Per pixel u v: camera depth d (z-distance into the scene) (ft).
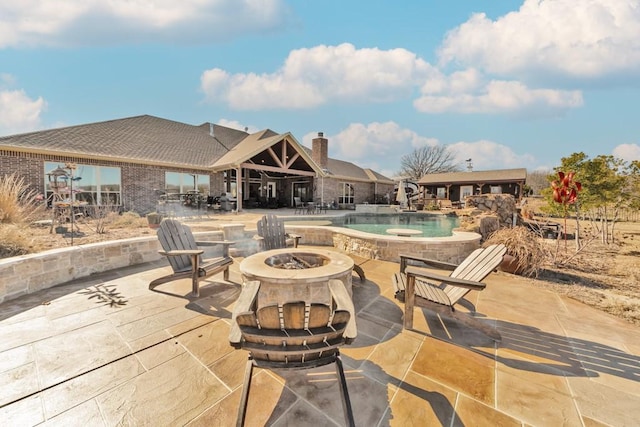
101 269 15.51
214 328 9.62
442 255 18.30
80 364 7.59
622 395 6.76
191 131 60.29
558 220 46.09
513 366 7.83
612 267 18.49
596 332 9.71
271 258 12.22
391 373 7.49
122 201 41.14
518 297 12.90
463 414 6.18
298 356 6.20
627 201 26.22
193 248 14.14
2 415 5.91
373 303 12.04
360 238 20.33
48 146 35.29
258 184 72.28
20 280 11.84
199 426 5.79
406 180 94.84
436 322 10.34
